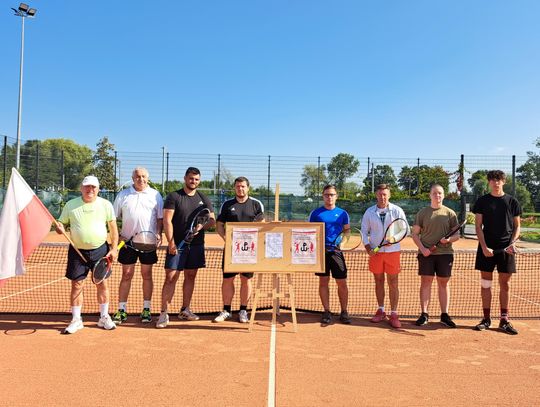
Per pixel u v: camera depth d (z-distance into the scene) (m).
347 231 5.56
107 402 3.16
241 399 3.23
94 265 4.91
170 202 5.23
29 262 10.53
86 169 40.47
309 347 4.47
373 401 3.25
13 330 4.88
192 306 6.41
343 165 23.53
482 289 5.35
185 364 3.92
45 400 3.18
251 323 5.02
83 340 4.57
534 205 24.36
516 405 3.22
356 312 6.21
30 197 4.96
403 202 21.88
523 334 5.07
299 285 8.31
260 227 5.30
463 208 21.53
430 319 5.73
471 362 4.11
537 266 11.30
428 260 5.42
